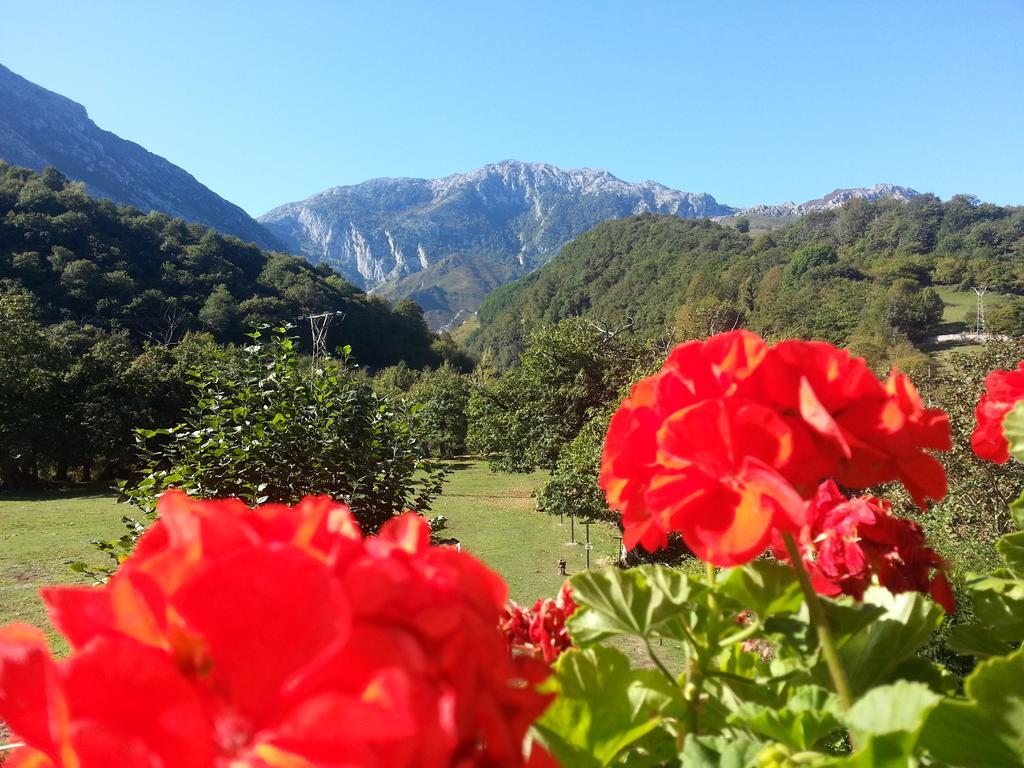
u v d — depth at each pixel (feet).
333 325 254.47
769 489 2.97
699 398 3.45
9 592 37.91
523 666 2.32
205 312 228.02
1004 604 4.84
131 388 104.78
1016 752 3.03
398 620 1.92
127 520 19.70
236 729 1.73
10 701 2.07
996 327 164.14
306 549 2.05
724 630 4.19
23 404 98.63
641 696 3.93
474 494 85.76
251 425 22.57
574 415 81.25
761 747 3.24
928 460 3.46
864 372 3.37
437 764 1.69
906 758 2.76
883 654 3.97
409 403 26.20
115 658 1.75
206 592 1.78
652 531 3.75
